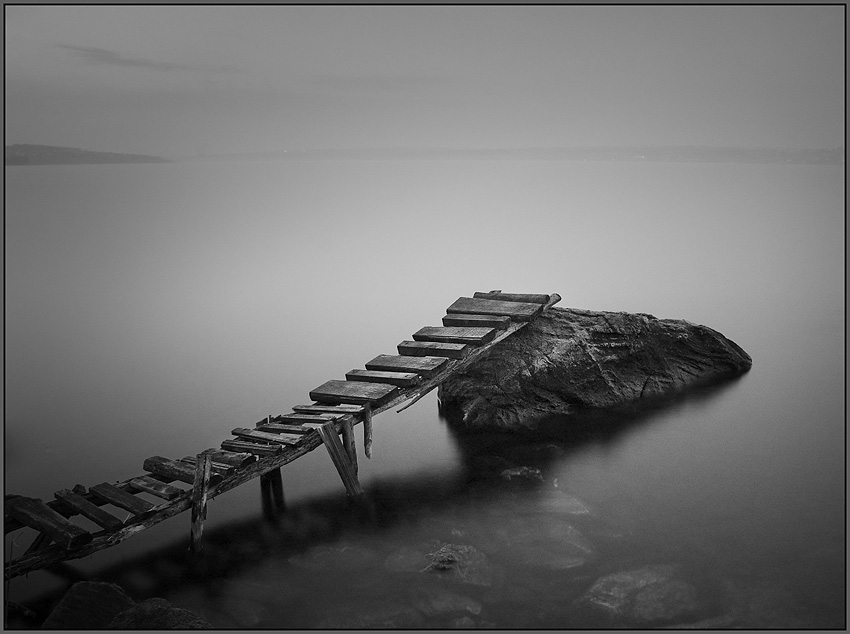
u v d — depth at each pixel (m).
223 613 5.46
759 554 5.89
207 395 9.50
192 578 5.93
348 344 11.44
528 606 5.38
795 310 12.52
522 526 6.39
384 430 8.52
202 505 6.25
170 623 5.14
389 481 7.30
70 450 8.08
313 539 6.36
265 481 7.45
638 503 6.69
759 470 7.22
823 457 7.44
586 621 5.21
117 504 6.19
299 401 9.20
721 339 9.81
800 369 9.78
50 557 5.69
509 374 8.72
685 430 8.10
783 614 5.20
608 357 9.04
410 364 7.89
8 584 5.92
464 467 7.52
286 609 5.48
